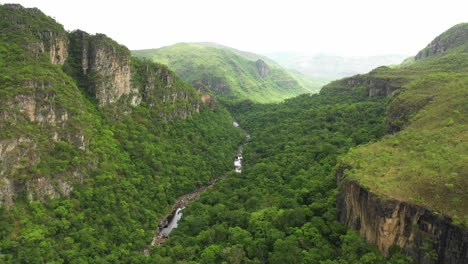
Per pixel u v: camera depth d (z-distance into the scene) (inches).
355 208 2481.5
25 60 3604.8
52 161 3184.1
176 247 3142.2
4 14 3946.9
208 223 3553.2
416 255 2089.1
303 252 2514.8
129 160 4330.7
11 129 2930.6
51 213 2970.0
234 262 2677.2
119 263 3002.0
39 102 3284.9
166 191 4411.9
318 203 2992.1
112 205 3521.2
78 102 3863.2
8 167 2812.5
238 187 4387.3
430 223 2039.9
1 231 2573.8
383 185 2330.2
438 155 2487.7
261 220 3161.9
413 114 3587.6
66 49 4468.5
